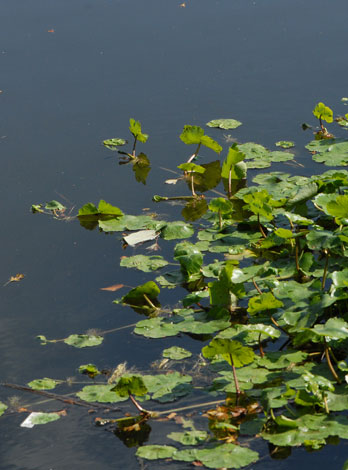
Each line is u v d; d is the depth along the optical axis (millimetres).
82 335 5270
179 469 3867
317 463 3865
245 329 4707
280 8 13906
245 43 12000
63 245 6703
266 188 7324
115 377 4758
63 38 12672
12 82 10828
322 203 6090
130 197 7570
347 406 4156
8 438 4262
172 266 6230
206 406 4367
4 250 6652
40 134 9094
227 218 6844
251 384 4504
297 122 9109
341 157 7977
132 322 5441
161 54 11664
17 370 4938
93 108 9805
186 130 7902
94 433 4246
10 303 5809
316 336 4672
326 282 5609
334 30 12430
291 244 6285
